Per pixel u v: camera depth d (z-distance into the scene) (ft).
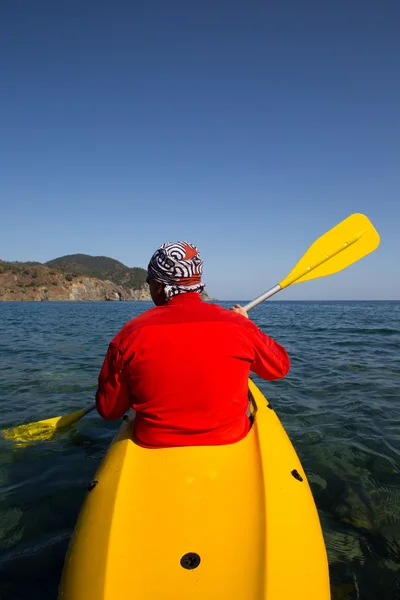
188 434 5.81
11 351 28.55
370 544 7.23
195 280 6.08
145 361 5.43
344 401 15.23
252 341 5.90
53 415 14.19
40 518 8.11
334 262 12.31
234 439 6.05
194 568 4.47
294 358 24.48
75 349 29.68
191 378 5.43
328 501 8.57
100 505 5.41
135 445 6.30
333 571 6.58
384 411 14.06
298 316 77.71
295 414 13.79
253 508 5.21
